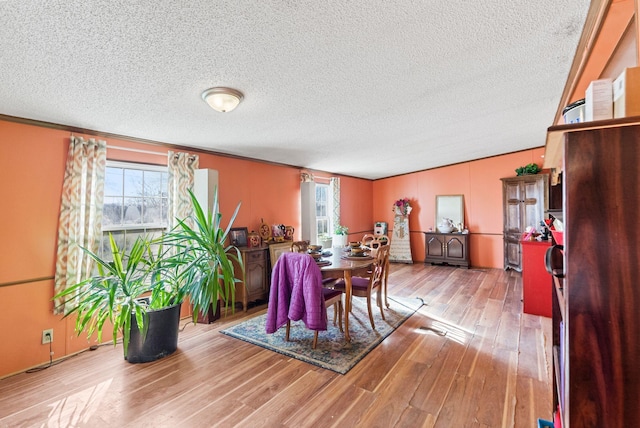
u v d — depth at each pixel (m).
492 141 4.70
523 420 1.76
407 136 3.92
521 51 1.90
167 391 2.10
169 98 2.25
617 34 1.56
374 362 2.47
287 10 1.37
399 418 1.80
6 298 2.37
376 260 3.28
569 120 1.21
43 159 2.58
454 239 6.24
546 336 2.92
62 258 2.62
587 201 0.74
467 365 2.40
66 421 1.80
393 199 7.46
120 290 2.48
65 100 2.20
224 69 1.89
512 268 5.67
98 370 2.39
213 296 2.65
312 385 2.16
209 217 2.89
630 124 0.70
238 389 2.12
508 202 5.68
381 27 1.56
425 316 3.52
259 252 4.11
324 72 2.01
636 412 0.71
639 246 0.70
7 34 1.41
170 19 1.38
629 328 0.71
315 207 5.51
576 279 0.75
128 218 3.19
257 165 4.68
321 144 4.00
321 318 2.68
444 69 2.10
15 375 2.35
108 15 1.32
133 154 3.23
